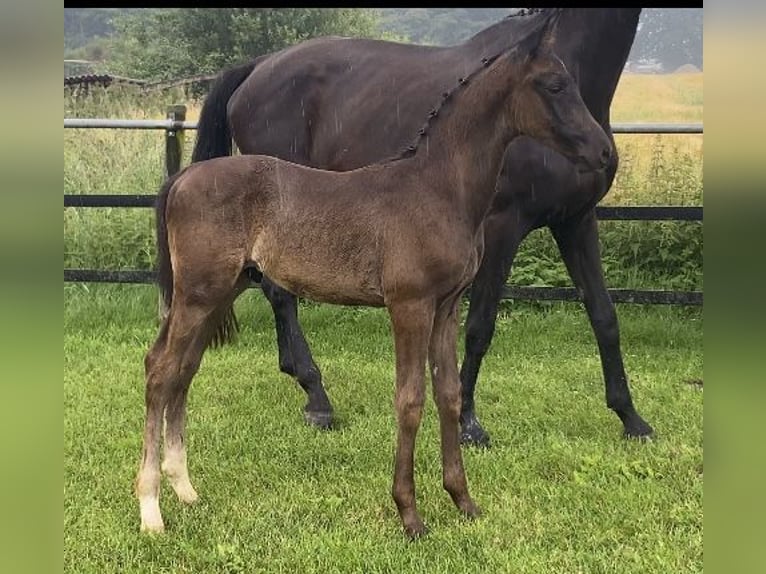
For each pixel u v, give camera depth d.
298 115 4.59
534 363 5.44
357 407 4.66
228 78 4.92
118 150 7.68
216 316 3.26
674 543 2.92
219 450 3.91
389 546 2.91
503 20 4.06
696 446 3.85
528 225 3.92
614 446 3.93
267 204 3.04
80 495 3.34
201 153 4.97
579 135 2.93
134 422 4.27
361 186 3.02
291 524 3.12
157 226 3.17
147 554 2.90
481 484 3.49
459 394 3.16
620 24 3.71
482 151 2.99
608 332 4.03
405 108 4.15
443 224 2.90
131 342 5.84
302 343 4.50
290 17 18.89
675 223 6.27
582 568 2.77
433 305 2.95
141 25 20.88
